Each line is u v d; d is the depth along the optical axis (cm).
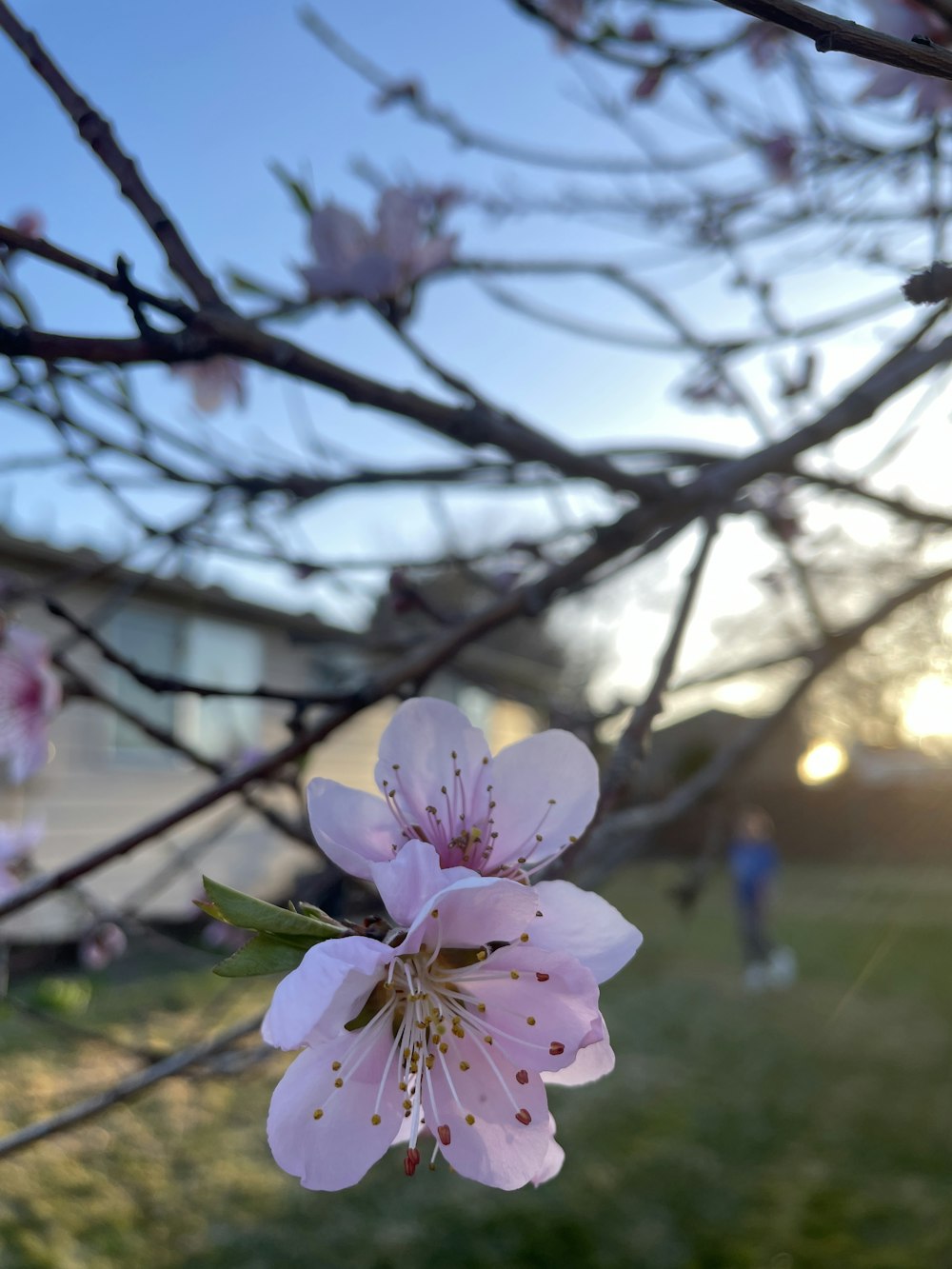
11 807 850
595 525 162
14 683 225
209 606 963
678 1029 909
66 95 115
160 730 177
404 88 254
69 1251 447
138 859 959
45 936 845
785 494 276
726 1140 632
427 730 101
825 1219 520
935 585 241
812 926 1434
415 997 88
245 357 117
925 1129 641
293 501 197
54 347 105
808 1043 857
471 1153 92
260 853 1067
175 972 868
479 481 206
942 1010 961
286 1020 72
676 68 204
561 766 100
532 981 89
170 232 114
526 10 194
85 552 795
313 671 1136
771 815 2225
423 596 184
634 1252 488
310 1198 521
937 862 1166
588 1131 647
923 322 157
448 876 86
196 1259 457
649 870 1700
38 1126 162
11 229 102
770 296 224
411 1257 473
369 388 129
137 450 179
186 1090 641
